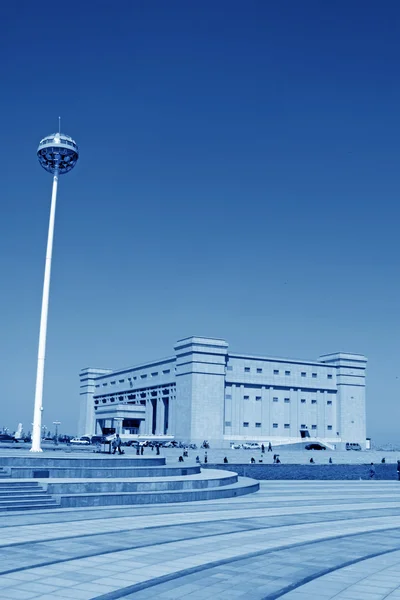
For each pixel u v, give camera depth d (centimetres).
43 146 4541
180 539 2023
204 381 12612
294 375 14150
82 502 2802
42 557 1658
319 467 8600
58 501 2741
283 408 13875
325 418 14425
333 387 14688
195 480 3519
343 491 4347
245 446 12406
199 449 10138
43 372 4366
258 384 13588
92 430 17438
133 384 15262
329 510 3055
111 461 3859
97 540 1945
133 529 2197
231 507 3048
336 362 14800
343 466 8994
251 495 3794
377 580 1493
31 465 3478
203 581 1455
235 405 13238
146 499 3047
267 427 13575
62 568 1540
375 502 3578
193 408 12412
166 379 13700
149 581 1437
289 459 10231
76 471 3372
